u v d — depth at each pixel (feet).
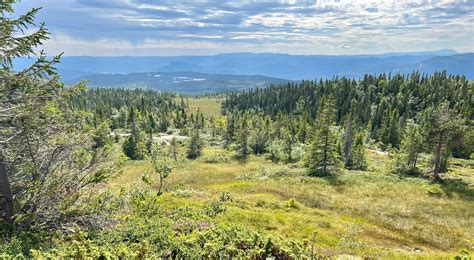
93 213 33.12
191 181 142.72
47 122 29.55
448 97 362.53
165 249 25.31
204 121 449.06
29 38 24.35
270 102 551.18
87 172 33.53
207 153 246.27
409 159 143.54
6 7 23.53
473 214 87.25
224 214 65.62
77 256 20.65
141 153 215.51
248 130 243.81
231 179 148.56
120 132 333.83
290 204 87.97
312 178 132.87
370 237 66.18
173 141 219.00
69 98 29.53
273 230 60.39
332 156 143.54
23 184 30.42
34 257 20.45
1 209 28.17
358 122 331.77
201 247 25.88
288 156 215.31
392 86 423.23
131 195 45.98
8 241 24.59
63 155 32.07
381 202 97.86
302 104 452.35
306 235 58.49
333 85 483.10
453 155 220.64
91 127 35.24
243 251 24.53
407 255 49.49
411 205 94.79
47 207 30.09
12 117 26.48
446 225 78.89
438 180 123.34
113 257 21.58
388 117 310.04
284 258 25.36
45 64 25.62
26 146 29.37
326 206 93.50
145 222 33.91
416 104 375.04
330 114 201.16
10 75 24.59
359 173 142.82
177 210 51.49
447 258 48.29
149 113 437.58
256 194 104.12
